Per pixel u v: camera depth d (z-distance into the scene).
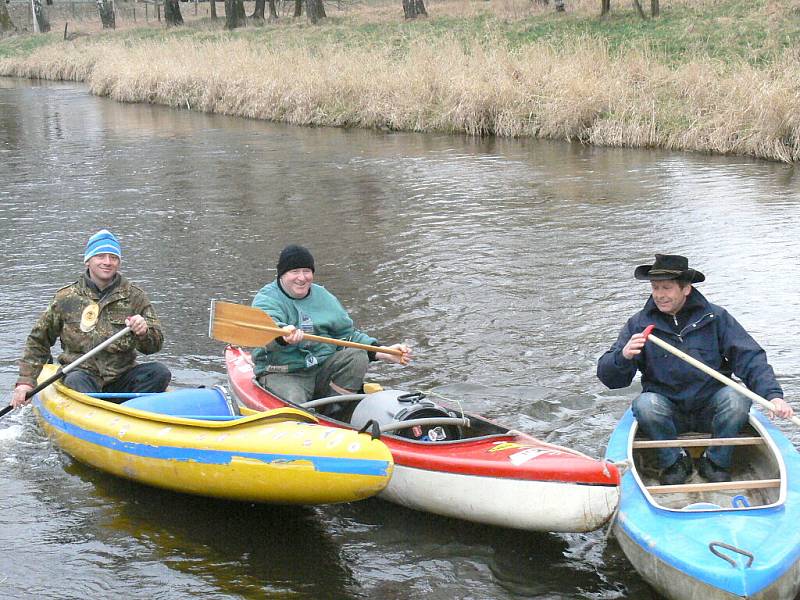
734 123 16.48
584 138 18.52
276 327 5.52
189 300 9.08
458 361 7.41
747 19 23.42
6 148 20.08
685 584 3.92
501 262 10.19
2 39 51.66
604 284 9.27
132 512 5.20
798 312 8.20
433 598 4.33
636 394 6.69
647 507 4.33
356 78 23.25
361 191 14.42
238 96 25.17
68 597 4.38
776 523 4.11
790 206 12.27
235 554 4.74
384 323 8.34
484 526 4.95
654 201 12.95
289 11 49.50
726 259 9.97
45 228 12.38
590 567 4.56
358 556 4.70
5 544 4.86
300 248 5.77
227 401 5.66
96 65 35.62
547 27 27.02
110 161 18.03
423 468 4.88
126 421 5.41
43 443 6.11
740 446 5.07
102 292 6.06
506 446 4.84
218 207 13.54
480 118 19.97
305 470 4.65
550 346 7.68
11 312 8.77
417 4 34.25
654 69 19.58
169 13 45.09
